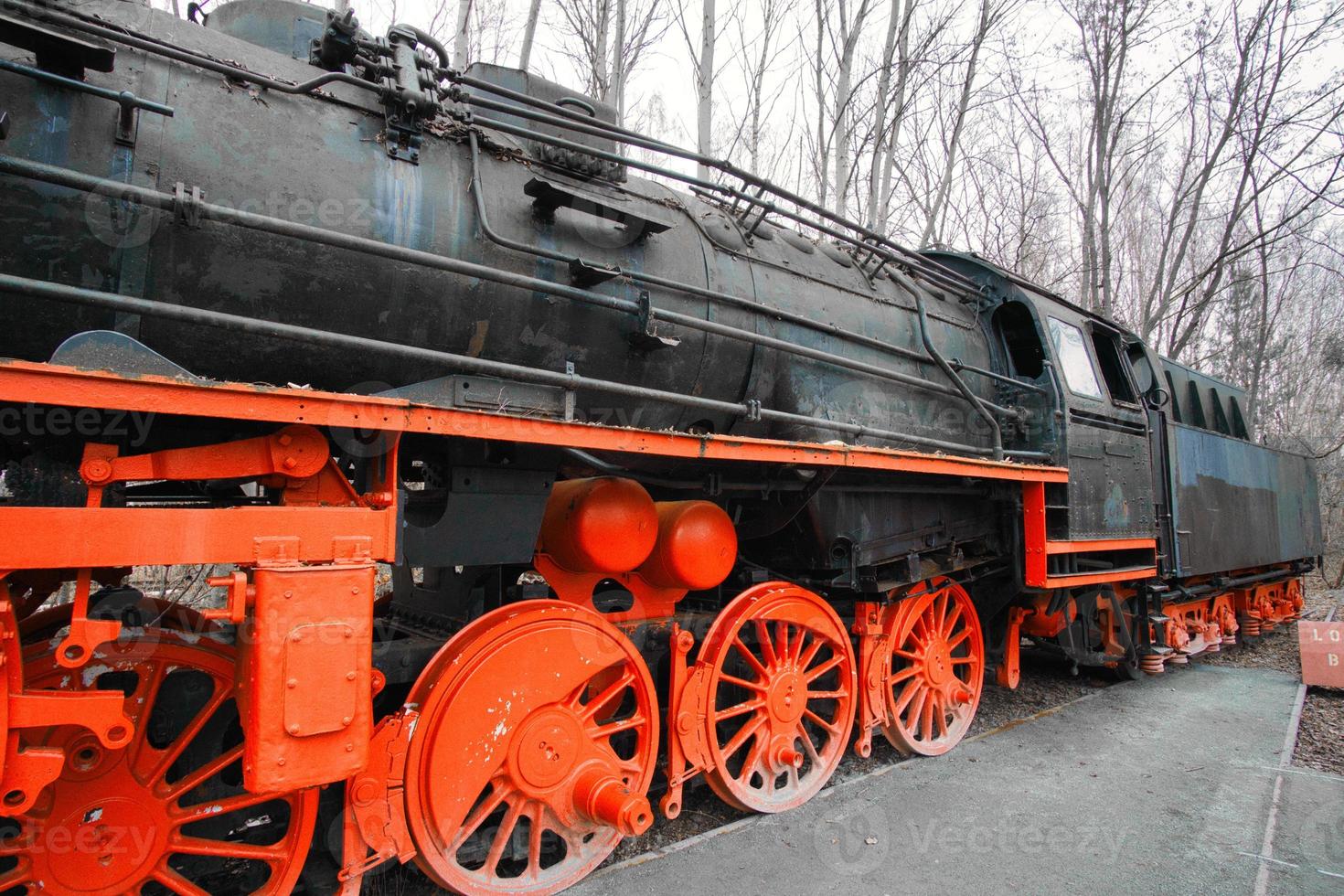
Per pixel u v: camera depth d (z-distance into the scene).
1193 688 6.41
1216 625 8.03
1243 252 12.93
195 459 2.04
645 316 3.00
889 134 12.79
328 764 1.96
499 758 2.59
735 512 4.02
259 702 1.86
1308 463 11.26
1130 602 6.70
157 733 2.38
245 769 1.92
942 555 4.74
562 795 2.76
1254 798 3.87
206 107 2.32
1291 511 10.10
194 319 1.98
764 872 2.98
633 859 3.07
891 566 4.41
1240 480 8.38
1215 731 5.06
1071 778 4.09
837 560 4.03
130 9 2.38
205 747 2.47
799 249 4.48
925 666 4.55
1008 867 3.09
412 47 2.86
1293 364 24.69
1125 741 4.79
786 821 3.46
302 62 2.77
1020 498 4.79
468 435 2.29
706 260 3.66
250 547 1.96
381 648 2.72
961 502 4.84
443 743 2.46
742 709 3.46
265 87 2.43
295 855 2.27
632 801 2.60
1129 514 5.74
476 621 2.67
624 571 3.16
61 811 2.08
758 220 4.02
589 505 2.98
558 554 3.15
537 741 2.70
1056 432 5.00
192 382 1.82
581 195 2.97
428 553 2.53
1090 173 13.45
